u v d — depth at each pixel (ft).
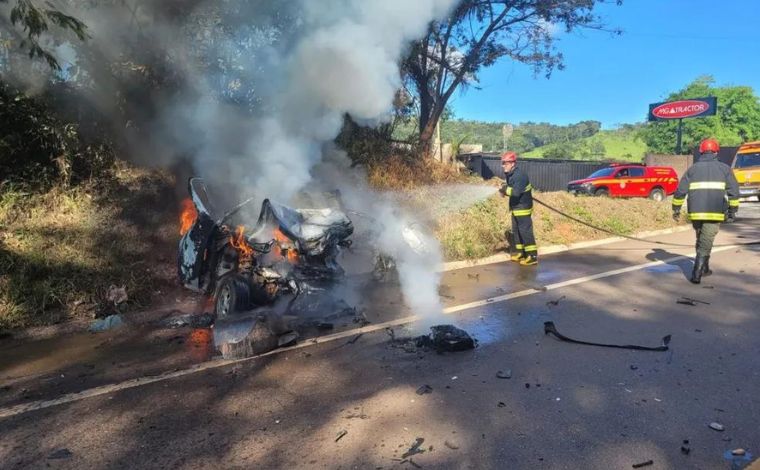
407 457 9.88
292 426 11.16
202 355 15.47
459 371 13.98
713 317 18.44
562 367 14.15
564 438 10.46
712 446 10.10
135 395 12.80
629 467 9.45
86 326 18.33
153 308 20.40
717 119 187.83
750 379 13.15
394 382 13.34
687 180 23.38
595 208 42.65
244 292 17.51
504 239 33.24
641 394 12.40
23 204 23.76
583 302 20.85
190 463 9.82
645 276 25.23
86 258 21.71
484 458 9.80
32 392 13.08
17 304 18.58
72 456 10.12
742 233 39.06
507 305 20.53
